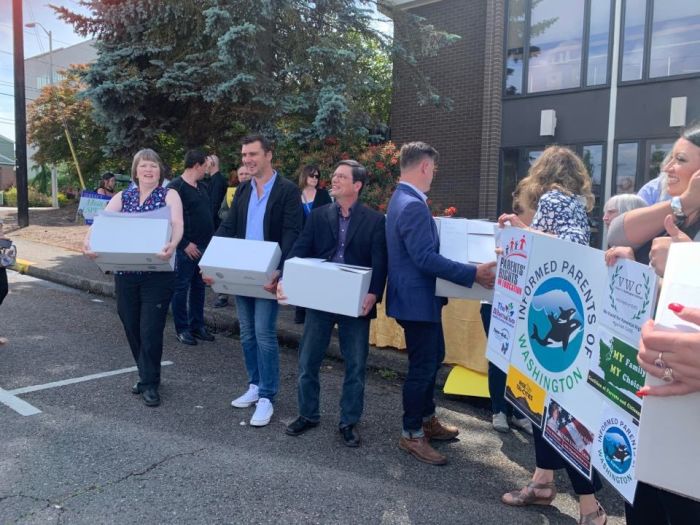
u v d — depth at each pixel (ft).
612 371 6.49
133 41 27.53
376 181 24.50
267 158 12.96
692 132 6.66
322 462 10.91
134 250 12.15
